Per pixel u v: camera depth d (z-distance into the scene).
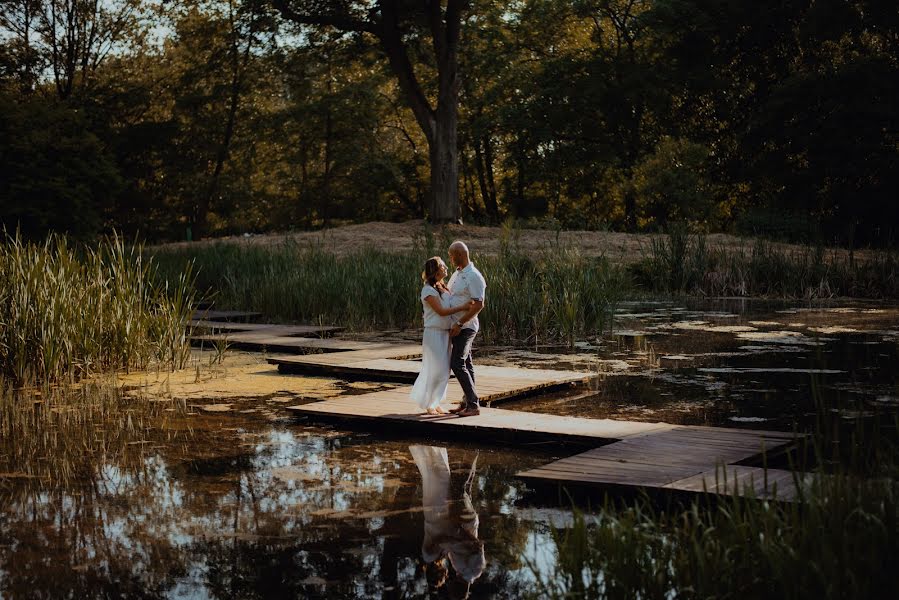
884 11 31.92
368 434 8.09
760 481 5.71
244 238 30.69
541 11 41.72
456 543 5.17
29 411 9.20
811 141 32.84
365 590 4.50
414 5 30.03
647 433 7.43
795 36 37.28
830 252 24.92
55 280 11.30
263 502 6.02
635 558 4.15
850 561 3.84
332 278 18.64
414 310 16.98
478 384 9.81
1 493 6.30
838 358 11.91
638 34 41.38
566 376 10.39
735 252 24.77
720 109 40.22
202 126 48.38
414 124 52.06
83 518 5.71
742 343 13.58
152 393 10.20
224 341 14.34
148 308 12.76
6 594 4.49
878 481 4.57
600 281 16.11
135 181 45.44
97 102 45.25
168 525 5.56
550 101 42.59
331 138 49.72
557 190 45.94
